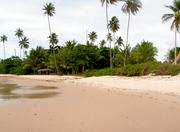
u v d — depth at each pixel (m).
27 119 13.13
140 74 48.97
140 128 10.77
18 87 39.56
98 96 23.36
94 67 97.75
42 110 16.02
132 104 17.42
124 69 53.91
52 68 105.69
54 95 25.86
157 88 26.89
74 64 94.38
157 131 10.27
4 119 13.24
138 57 91.44
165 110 14.68
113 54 95.81
